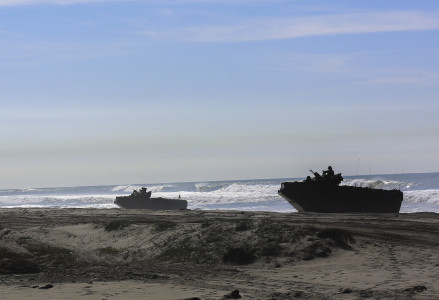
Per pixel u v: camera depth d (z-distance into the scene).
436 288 19.81
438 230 38.38
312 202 68.94
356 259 27.44
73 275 23.72
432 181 175.12
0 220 47.91
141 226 34.78
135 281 21.84
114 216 50.56
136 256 29.86
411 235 35.59
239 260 27.91
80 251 29.75
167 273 24.80
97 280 22.09
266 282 21.91
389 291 19.23
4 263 24.95
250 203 104.81
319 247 28.78
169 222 36.53
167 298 17.42
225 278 23.14
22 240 30.03
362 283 21.33
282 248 28.77
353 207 68.44
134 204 92.44
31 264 25.59
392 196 69.06
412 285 20.47
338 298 18.09
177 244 30.72
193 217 48.34
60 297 17.42
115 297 17.61
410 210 82.19
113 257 30.17
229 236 30.72
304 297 18.30
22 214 56.53
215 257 28.31
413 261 26.64
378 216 52.22
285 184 70.38
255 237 30.06
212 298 17.61
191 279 22.66
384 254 28.67
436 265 25.42
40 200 145.25
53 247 29.50
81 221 43.94
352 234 34.53
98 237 34.50
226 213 55.72
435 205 90.19
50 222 44.16
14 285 20.31
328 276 23.31
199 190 195.25
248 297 18.08
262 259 27.89
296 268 25.95
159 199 92.44
